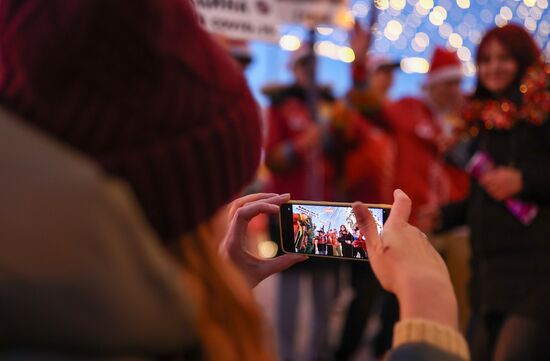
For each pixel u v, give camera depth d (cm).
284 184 401
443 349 77
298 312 394
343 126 400
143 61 65
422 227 313
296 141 396
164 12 66
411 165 404
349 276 419
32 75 63
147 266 56
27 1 63
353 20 418
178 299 57
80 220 52
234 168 72
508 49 292
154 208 66
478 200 288
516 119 280
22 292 51
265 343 77
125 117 64
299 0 294
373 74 427
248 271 122
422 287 84
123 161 64
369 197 408
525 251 274
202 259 72
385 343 394
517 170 273
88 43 63
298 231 141
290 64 416
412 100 419
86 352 53
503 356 268
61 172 54
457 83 418
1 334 52
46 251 51
